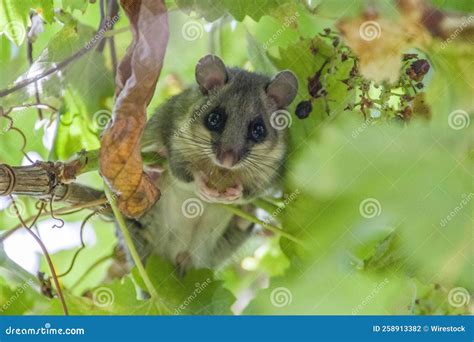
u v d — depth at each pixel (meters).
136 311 0.42
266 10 0.43
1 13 0.44
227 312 0.43
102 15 0.44
